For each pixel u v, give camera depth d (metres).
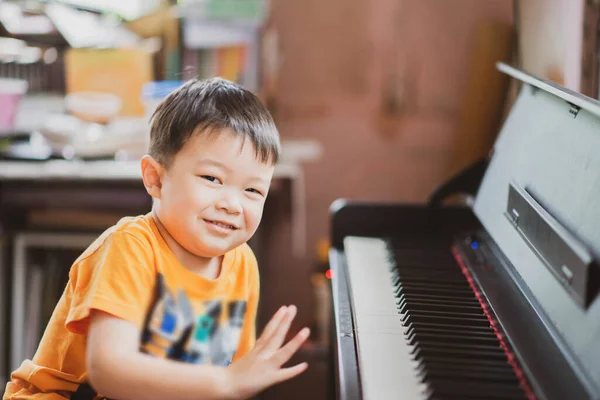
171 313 1.10
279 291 2.79
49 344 1.15
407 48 2.66
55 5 2.43
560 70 1.65
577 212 0.99
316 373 2.42
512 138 1.43
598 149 1.00
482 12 2.61
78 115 2.31
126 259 1.06
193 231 1.09
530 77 1.34
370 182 2.74
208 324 1.15
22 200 2.15
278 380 0.97
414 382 0.90
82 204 2.16
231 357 1.21
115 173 2.12
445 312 1.12
